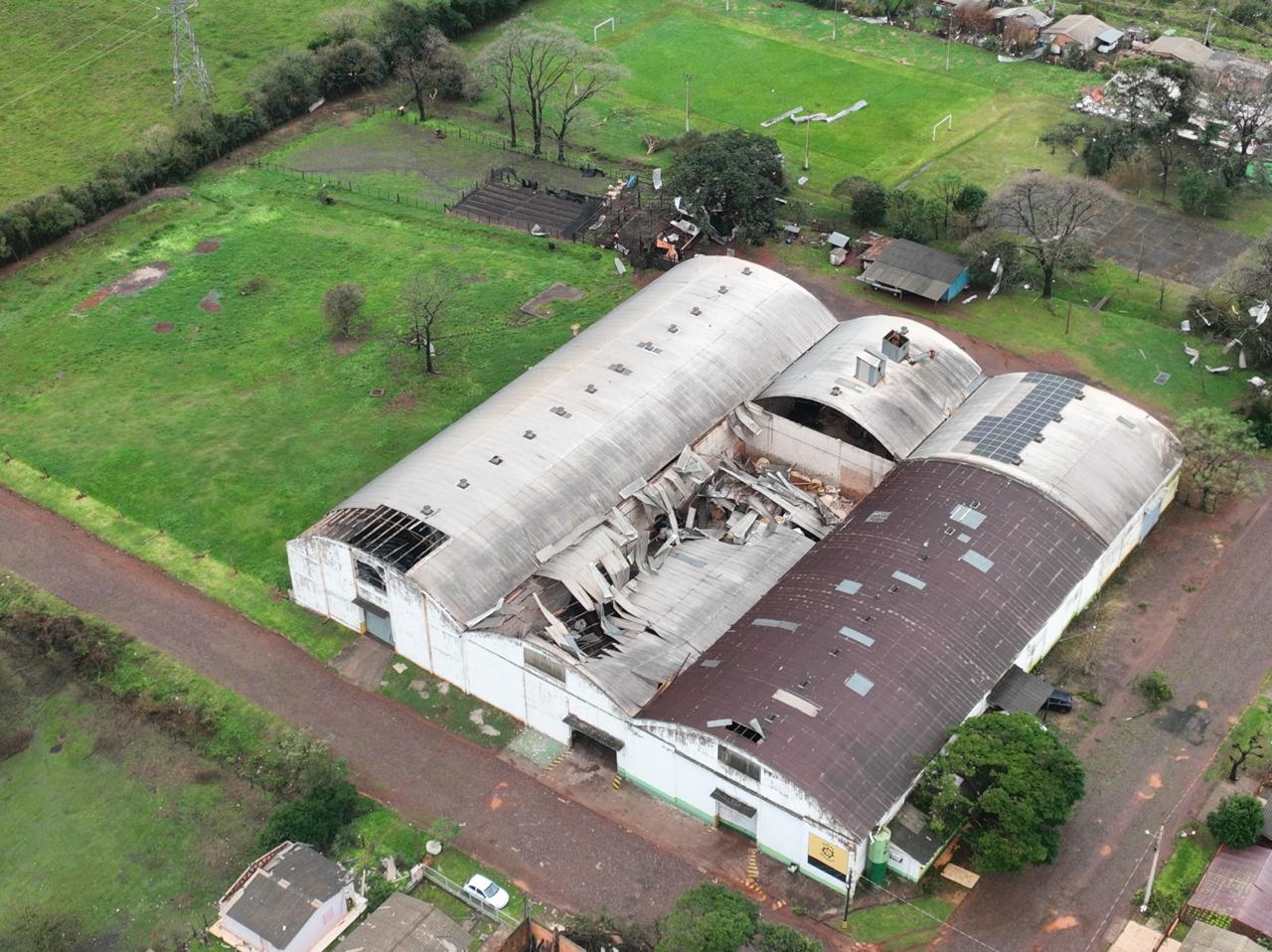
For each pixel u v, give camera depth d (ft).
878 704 286.66
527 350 448.65
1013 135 572.10
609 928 263.70
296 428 416.87
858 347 395.75
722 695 290.56
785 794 271.69
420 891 280.51
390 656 339.57
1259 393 415.64
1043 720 315.78
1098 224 509.76
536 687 309.42
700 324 403.75
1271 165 527.40
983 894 276.82
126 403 428.56
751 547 351.87
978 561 322.14
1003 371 433.89
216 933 272.10
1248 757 304.91
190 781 306.96
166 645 342.64
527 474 345.51
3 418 422.82
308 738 305.53
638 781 302.45
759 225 495.82
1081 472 347.36
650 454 362.12
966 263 470.39
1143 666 330.13
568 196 529.45
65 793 304.71
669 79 628.28
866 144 570.05
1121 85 558.15
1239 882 272.51
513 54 564.30
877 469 369.91
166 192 542.16
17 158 563.07
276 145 578.25
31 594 357.00
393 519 335.26
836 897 276.62
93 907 279.69
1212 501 376.68
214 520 382.83
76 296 480.64
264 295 479.00
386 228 519.19
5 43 654.12
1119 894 276.62
